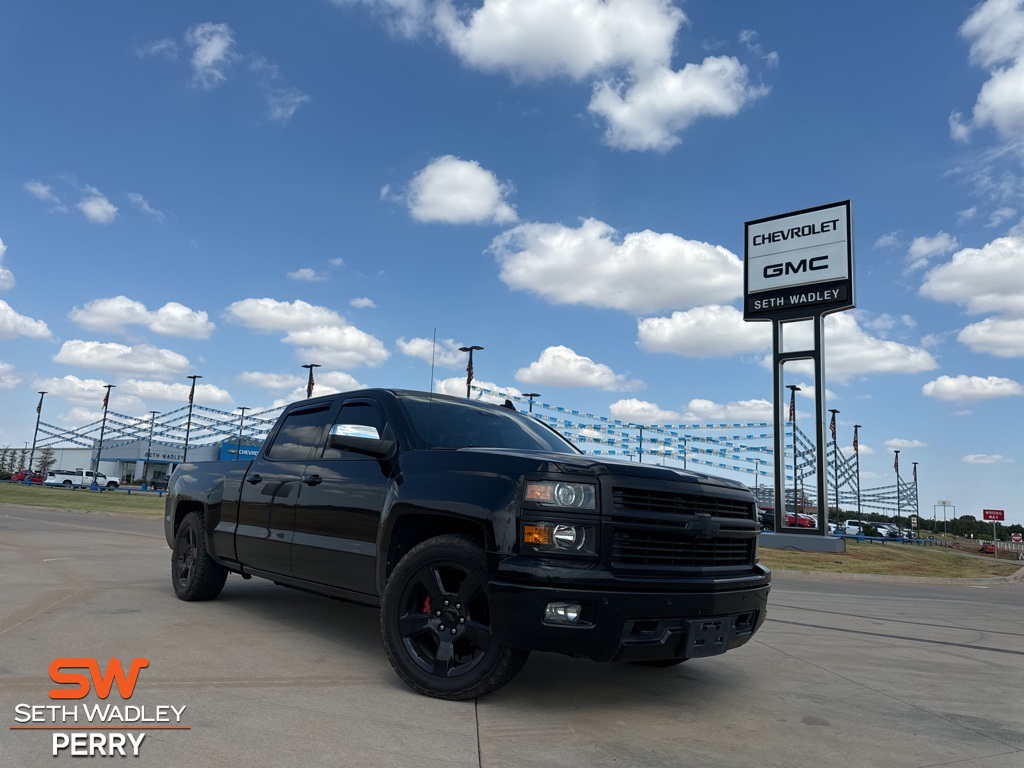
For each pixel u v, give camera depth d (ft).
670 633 12.29
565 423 96.43
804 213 82.74
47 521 61.82
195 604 21.54
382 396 16.89
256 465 19.97
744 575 13.93
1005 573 83.25
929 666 18.98
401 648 13.29
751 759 10.70
